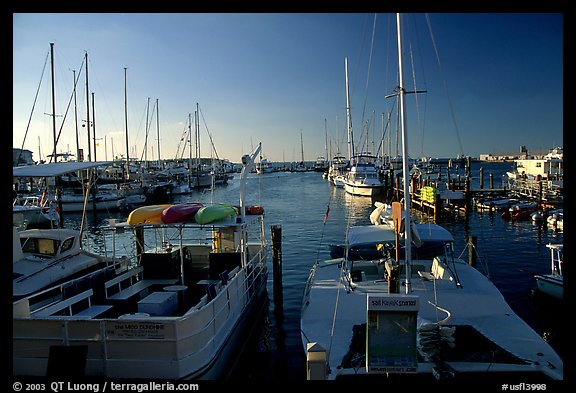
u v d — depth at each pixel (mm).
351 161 57969
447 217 35188
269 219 36688
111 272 10805
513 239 25062
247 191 67562
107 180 56031
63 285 9070
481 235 26641
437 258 11828
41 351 7371
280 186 79188
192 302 10680
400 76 9188
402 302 6500
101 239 29000
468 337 8172
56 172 11203
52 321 7367
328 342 8477
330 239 26672
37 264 12891
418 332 7457
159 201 52438
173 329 7266
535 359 7406
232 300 10070
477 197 41781
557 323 12250
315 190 68000
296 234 28781
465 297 9531
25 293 11633
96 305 9945
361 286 10461
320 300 10086
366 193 53344
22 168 11711
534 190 38531
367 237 11523
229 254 11695
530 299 14406
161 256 12047
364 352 7828
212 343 8328
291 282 17125
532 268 18516
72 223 37188
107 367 7301
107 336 7312
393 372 6555
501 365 7125
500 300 9570
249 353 10922
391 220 13438
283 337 11891
